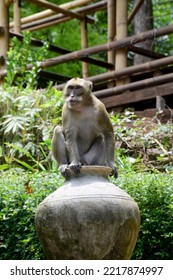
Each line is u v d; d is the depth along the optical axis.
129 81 13.83
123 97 13.47
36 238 7.99
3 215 8.05
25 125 11.18
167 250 7.87
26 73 13.88
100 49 14.09
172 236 7.82
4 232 8.21
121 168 9.65
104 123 6.92
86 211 6.45
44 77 15.34
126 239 6.61
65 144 6.90
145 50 15.16
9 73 12.59
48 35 22.64
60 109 11.46
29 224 8.02
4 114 11.43
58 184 8.23
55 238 6.59
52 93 11.78
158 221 7.86
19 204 8.15
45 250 6.79
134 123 11.37
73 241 6.52
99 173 6.75
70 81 6.79
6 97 11.49
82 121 6.86
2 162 11.20
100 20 23.91
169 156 10.76
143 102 13.84
